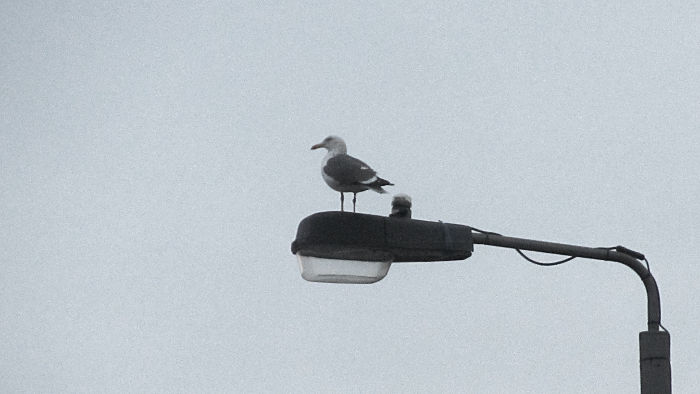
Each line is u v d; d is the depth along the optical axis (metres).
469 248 14.02
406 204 14.27
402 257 14.09
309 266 13.62
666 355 14.55
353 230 13.37
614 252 14.86
